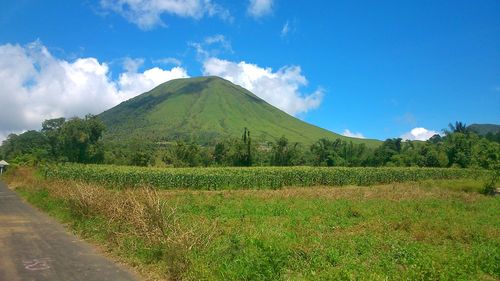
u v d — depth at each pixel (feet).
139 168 169.68
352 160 319.68
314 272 32.73
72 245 46.80
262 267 31.96
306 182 179.11
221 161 281.33
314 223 62.28
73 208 62.69
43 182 117.50
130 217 46.98
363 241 46.83
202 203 90.48
